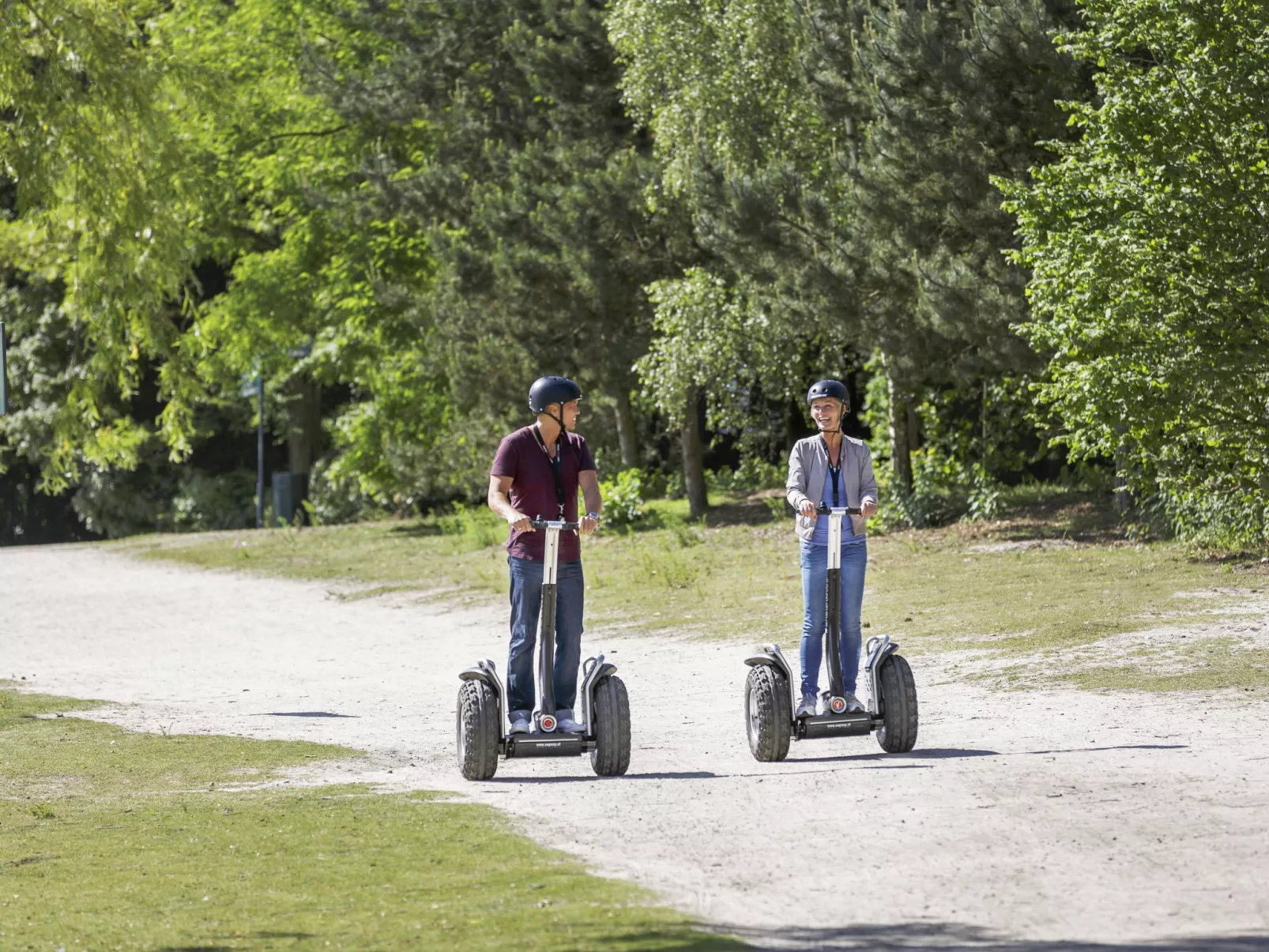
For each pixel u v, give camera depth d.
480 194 70.00
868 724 20.92
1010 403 58.78
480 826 16.73
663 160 60.22
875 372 65.00
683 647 35.94
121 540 93.00
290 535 84.00
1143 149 36.88
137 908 13.54
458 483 78.31
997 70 44.59
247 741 25.27
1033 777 18.06
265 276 84.69
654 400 64.12
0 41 33.38
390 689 32.28
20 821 18.56
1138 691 25.11
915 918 12.31
